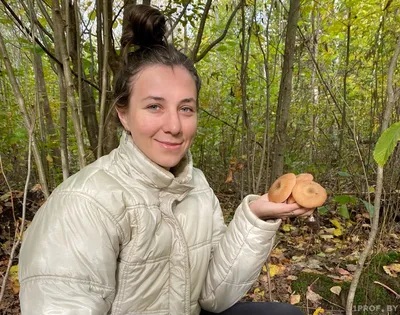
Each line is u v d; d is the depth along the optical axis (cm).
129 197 111
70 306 95
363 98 535
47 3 248
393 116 354
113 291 108
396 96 149
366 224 330
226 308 149
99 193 107
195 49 304
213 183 479
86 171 116
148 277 116
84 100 304
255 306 157
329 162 490
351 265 277
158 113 112
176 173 126
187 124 116
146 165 114
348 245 317
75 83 274
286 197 125
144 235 111
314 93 673
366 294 237
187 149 122
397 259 279
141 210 111
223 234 145
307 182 125
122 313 115
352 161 421
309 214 126
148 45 117
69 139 481
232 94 420
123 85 115
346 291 244
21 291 99
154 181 116
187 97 113
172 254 120
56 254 98
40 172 163
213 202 145
